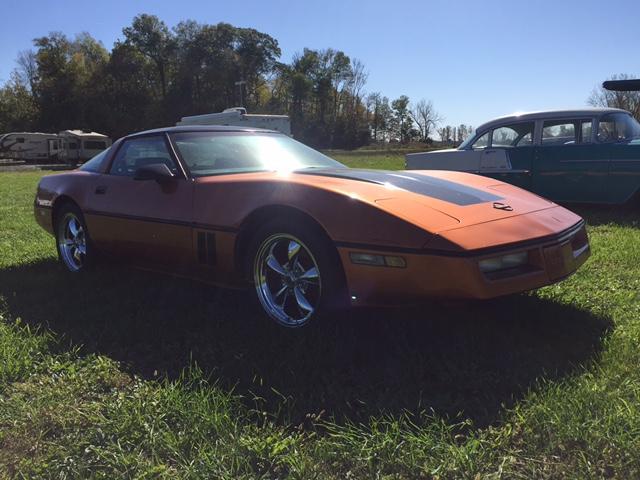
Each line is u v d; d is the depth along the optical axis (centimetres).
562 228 300
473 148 853
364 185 300
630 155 711
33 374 267
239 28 7562
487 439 200
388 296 269
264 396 237
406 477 183
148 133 407
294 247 304
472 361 263
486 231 268
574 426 201
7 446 206
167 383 247
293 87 8200
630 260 455
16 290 412
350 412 222
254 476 184
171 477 184
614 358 261
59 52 7169
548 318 320
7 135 4422
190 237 343
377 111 8888
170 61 7394
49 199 475
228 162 380
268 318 318
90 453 199
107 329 320
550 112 780
